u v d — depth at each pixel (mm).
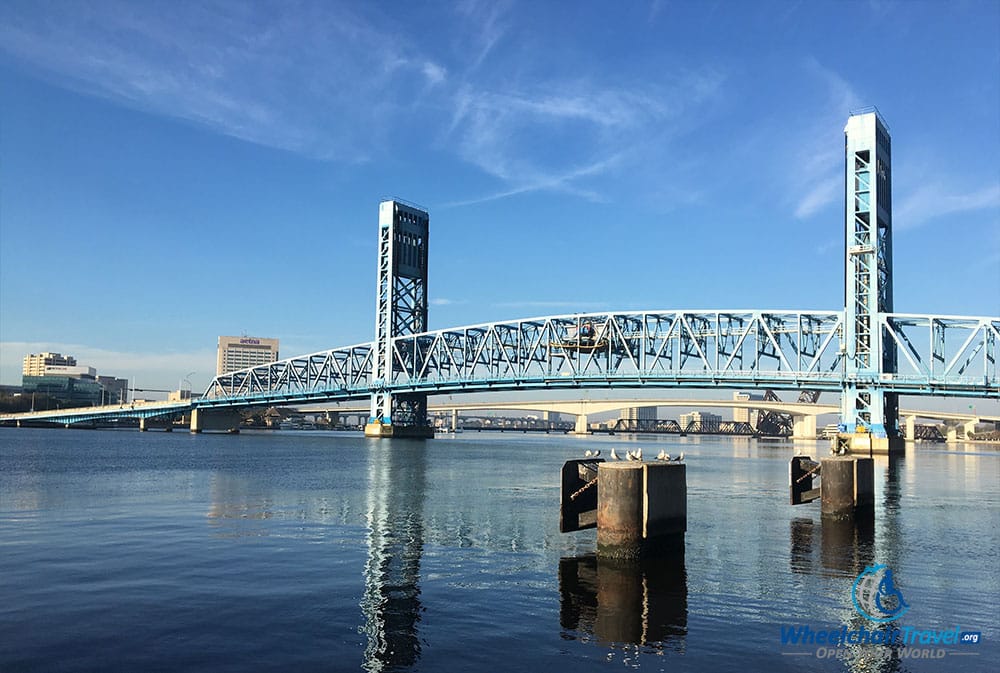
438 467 83188
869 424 131625
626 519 26438
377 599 21000
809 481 46406
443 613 19750
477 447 166000
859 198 138125
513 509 41844
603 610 20297
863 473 39000
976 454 167750
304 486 55375
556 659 16406
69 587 21922
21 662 15742
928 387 126938
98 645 16828
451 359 179750
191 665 15711
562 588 22656
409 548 28859
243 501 44469
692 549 29375
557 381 158875
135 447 126938
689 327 144625
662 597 21766
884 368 138875
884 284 140625
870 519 39062
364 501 45406
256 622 18641
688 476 73938
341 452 122000
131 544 29047
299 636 17641
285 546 28953
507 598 21391
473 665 15961
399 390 188375
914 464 104062
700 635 18281
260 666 15703
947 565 27016
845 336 135125
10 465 76250
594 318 155500
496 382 168000
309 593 21531
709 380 142500
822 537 32906
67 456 95312
